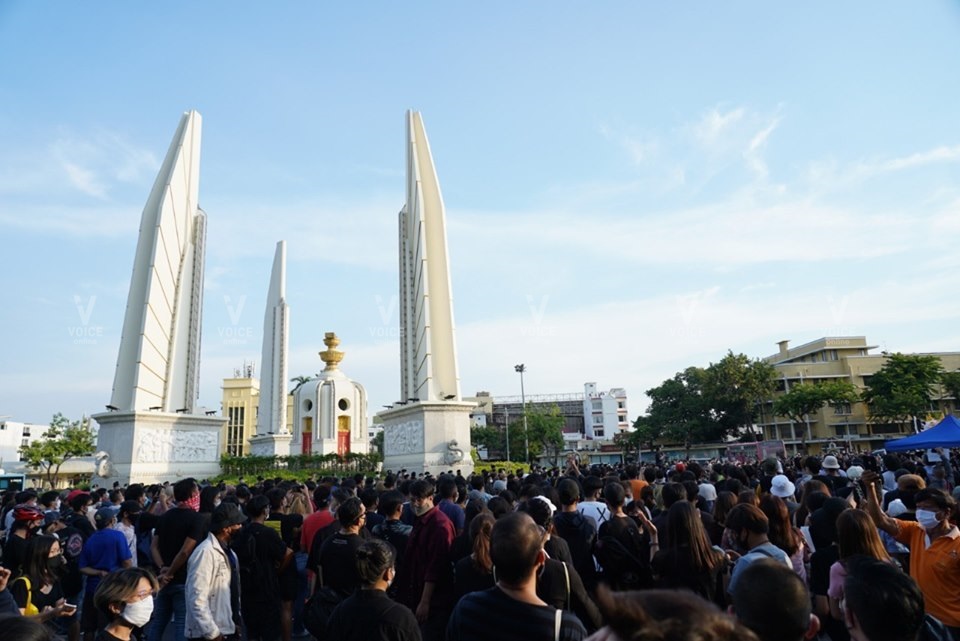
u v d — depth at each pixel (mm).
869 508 7730
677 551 6754
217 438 40844
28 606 8328
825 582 7273
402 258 43469
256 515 10227
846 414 86250
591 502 10328
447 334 38156
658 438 92250
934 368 71438
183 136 42375
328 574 8062
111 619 6297
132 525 12898
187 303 41938
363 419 57812
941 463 23016
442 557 7949
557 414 110562
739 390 79688
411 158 42219
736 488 12758
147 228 38531
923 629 4953
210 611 7957
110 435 35750
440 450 35562
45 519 13758
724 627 2000
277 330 60969
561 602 5969
